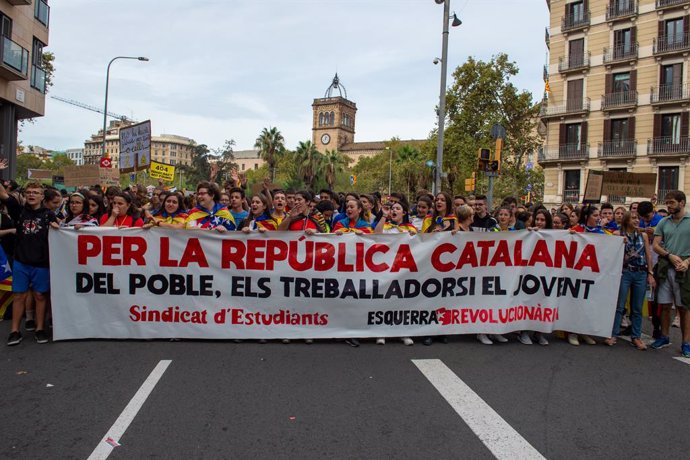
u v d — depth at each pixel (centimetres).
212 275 605
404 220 742
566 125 3731
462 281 635
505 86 3978
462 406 432
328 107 12244
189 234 603
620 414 425
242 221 695
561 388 484
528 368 543
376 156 9925
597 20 3522
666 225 640
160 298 602
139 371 498
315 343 616
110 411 407
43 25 2405
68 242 592
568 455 353
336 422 395
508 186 4319
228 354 561
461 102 4050
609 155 3450
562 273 652
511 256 643
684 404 451
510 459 346
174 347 581
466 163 3912
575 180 3697
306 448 354
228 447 353
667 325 652
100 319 600
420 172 6606
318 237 613
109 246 596
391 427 389
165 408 414
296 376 495
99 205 704
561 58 3725
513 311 644
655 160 3275
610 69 3478
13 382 467
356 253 617
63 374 488
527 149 4178
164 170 1664
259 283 609
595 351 625
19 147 5097
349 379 491
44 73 2450
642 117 3338
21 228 584
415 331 626
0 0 1986
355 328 620
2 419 392
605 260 655
